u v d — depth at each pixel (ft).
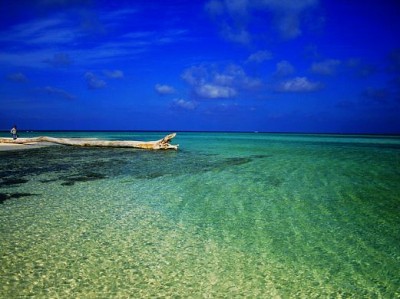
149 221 30.96
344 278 20.18
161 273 20.52
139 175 57.41
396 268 21.58
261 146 151.53
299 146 153.79
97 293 18.02
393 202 39.01
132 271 20.72
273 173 60.75
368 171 64.23
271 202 38.70
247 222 30.99
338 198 40.88
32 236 26.48
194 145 159.02
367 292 18.63
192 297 17.83
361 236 27.40
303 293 18.43
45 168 64.80
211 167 68.74
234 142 196.24
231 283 19.44
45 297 17.51
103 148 119.44
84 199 39.37
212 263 22.06
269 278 20.10
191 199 39.91
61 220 30.86
